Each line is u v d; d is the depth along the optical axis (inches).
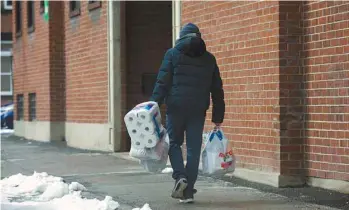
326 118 533.6
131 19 963.3
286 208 462.9
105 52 960.3
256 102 592.1
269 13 570.3
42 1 1256.2
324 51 536.1
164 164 481.4
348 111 509.4
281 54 557.0
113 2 934.4
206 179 619.2
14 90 1521.9
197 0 705.0
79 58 1072.8
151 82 967.6
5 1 2281.0
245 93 611.2
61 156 908.0
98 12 983.6
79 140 1072.2
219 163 487.5
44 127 1258.6
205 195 525.7
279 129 557.3
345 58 512.1
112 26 935.0
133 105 956.6
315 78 546.6
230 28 637.3
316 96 545.3
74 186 569.9
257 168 592.4
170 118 483.5
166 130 487.5
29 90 1374.3
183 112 478.6
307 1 556.4
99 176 667.4
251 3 598.9
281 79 557.3
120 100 941.8
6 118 1851.6
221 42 654.5
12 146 1135.0
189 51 479.2
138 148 462.0
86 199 511.8
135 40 964.0
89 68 1026.7
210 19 676.7
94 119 1009.5
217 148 490.9
